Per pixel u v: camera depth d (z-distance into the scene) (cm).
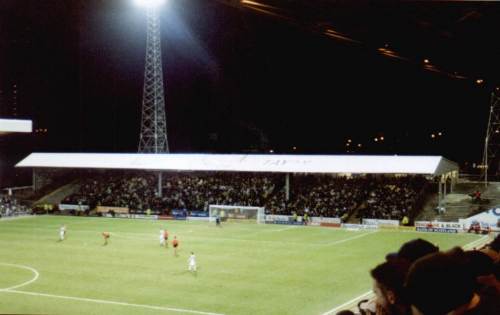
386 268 439
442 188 7206
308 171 6800
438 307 314
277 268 3875
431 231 5894
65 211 7719
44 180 8775
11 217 7300
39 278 3569
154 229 6075
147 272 3744
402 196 6744
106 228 6169
